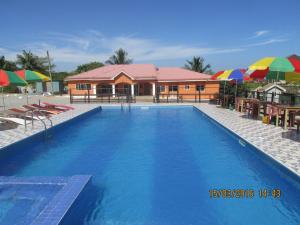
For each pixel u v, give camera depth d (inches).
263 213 215.8
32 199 222.4
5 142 370.9
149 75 1312.7
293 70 418.9
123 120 685.3
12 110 620.4
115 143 443.8
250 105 627.5
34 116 578.6
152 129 563.2
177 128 571.2
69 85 1343.5
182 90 1278.3
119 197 245.4
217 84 1255.5
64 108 778.8
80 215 212.4
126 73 1286.9
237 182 278.2
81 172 311.7
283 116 481.7
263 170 310.8
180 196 246.8
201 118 706.8
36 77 624.7
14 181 239.5
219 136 489.1
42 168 325.7
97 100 1117.7
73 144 438.3
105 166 332.2
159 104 954.7
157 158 361.7
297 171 250.8
